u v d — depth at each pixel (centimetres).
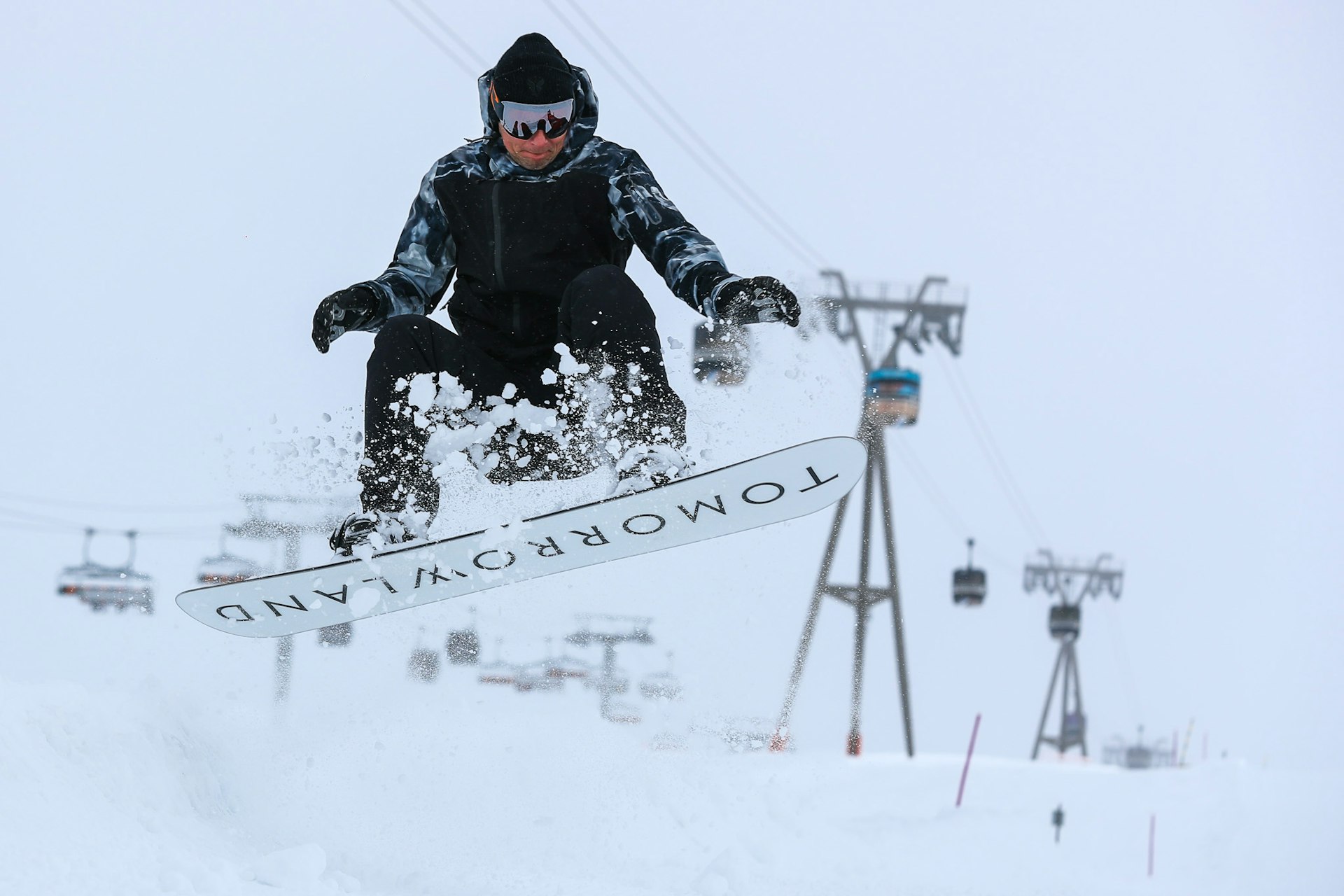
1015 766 4344
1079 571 12850
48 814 727
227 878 736
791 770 2175
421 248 1003
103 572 5238
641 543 948
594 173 971
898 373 6175
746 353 912
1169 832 2781
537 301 980
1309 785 3027
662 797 1192
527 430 930
